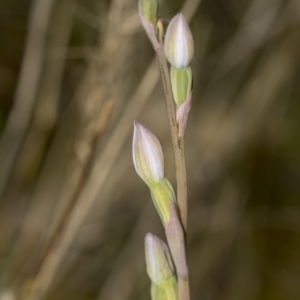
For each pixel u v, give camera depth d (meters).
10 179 0.61
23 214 0.62
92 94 0.41
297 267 0.71
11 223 0.62
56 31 0.50
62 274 0.58
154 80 0.43
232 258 0.67
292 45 0.58
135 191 0.65
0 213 0.62
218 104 0.67
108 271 0.64
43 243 0.50
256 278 0.68
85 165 0.41
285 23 0.57
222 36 0.63
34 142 0.58
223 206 0.64
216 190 0.65
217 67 0.59
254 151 0.69
